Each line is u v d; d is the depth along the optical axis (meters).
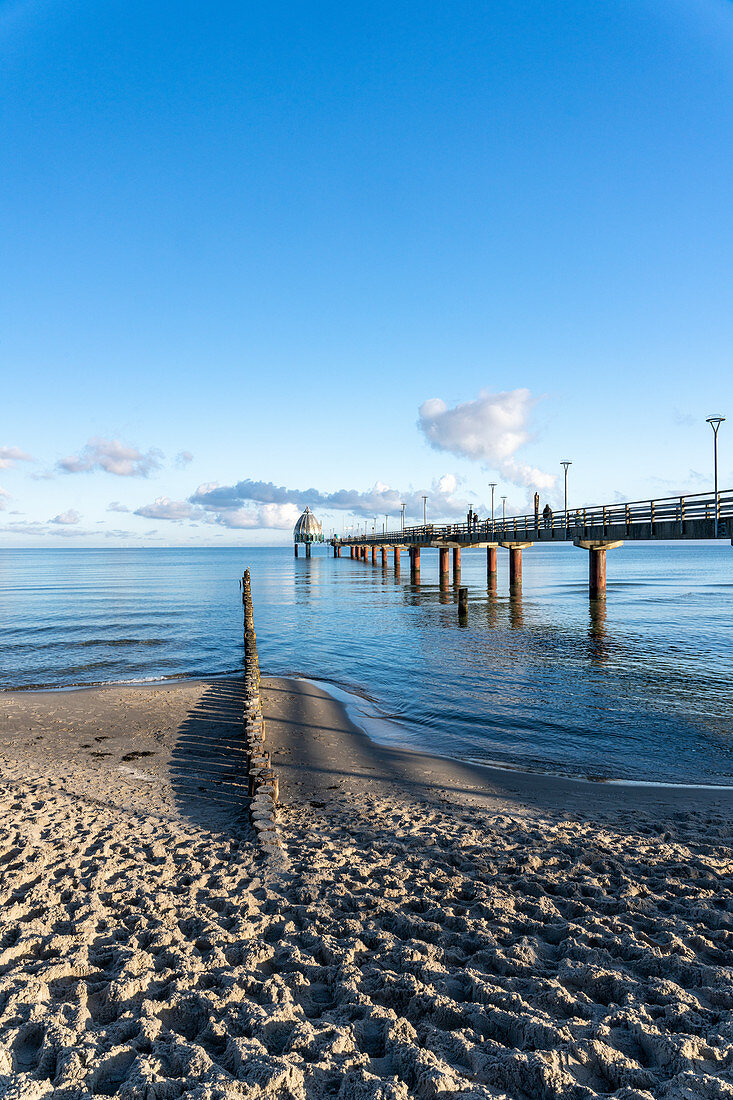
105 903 5.41
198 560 175.62
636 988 3.89
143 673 19.91
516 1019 3.52
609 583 58.56
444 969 4.25
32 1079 3.04
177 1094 2.94
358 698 16.16
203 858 6.58
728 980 3.95
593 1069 3.16
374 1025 3.61
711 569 89.38
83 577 85.94
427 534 52.12
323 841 7.18
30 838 7.17
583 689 16.53
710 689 16.41
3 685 18.25
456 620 30.95
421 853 6.77
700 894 5.58
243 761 10.96
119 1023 3.56
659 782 10.01
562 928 4.81
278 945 4.62
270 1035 3.46
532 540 34.25
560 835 7.40
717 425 18.94
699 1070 3.09
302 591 54.50
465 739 12.45
